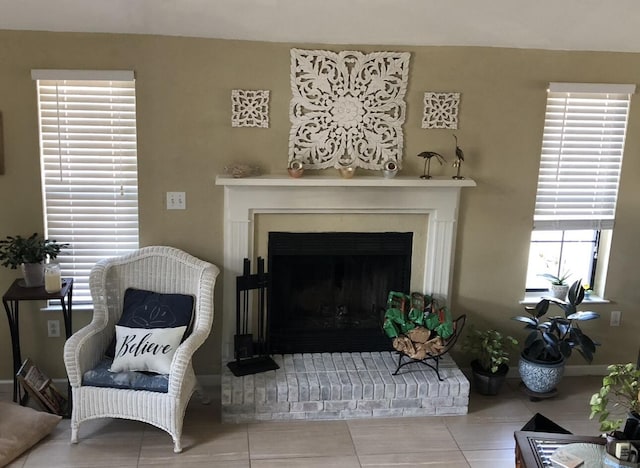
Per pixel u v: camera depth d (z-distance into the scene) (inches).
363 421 146.4
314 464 130.0
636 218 165.2
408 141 153.2
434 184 149.3
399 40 145.9
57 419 138.3
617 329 172.2
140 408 130.3
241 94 145.2
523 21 141.3
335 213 154.5
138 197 148.5
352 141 151.3
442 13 137.3
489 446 138.5
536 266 168.1
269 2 131.8
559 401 158.7
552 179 160.7
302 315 163.6
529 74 152.5
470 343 159.5
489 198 158.9
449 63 149.7
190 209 150.8
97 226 151.0
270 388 142.9
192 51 142.3
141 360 132.4
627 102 158.4
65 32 138.3
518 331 168.1
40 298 136.4
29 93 140.7
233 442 136.3
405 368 153.7
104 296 141.6
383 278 163.2
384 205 153.8
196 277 144.7
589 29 145.1
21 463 126.8
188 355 129.8
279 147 149.9
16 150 143.2
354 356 159.8
